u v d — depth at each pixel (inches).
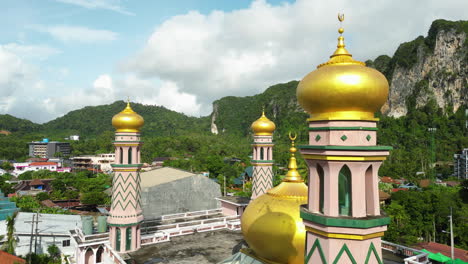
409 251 962.1
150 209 2175.2
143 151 6427.2
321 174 441.7
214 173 4933.6
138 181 1106.7
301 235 675.4
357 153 400.2
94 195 3078.2
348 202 422.3
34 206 2827.3
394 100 7180.1
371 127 421.1
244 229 761.6
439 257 1489.9
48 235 1788.9
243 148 7500.0
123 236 1047.0
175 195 2274.9
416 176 4507.9
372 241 403.5
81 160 5969.5
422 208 2237.9
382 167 4717.0
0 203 2367.1
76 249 1179.3
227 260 824.3
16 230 1827.0
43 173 4542.3
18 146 7081.7
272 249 700.0
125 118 1079.0
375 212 421.4
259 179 1322.6
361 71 413.4
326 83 413.1
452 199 2551.7
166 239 1155.3
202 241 1135.0
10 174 4808.1
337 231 398.9
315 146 422.9
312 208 438.0
